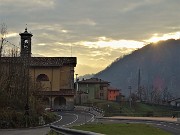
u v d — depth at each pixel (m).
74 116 69.19
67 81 92.06
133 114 83.00
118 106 112.31
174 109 125.25
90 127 40.78
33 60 91.06
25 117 49.09
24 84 55.31
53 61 91.62
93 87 135.25
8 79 53.41
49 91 89.00
